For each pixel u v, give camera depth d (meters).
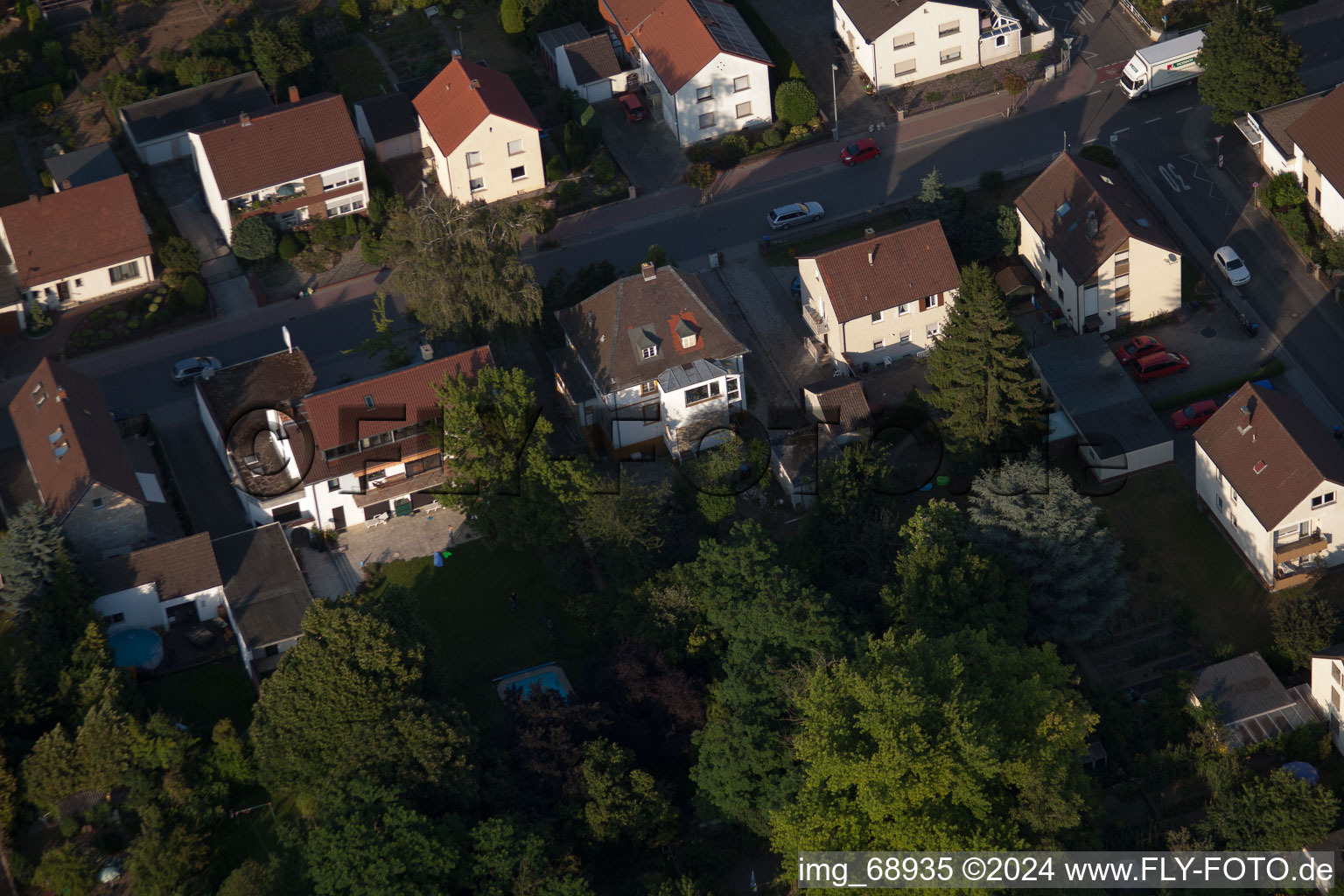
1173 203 113.62
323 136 117.62
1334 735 84.19
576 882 73.75
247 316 113.44
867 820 72.25
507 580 95.62
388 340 103.44
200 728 86.94
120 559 90.94
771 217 115.12
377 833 73.31
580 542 95.75
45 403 97.94
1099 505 97.12
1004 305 93.19
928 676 75.31
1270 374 101.50
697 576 87.50
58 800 80.94
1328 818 76.88
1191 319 106.06
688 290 100.50
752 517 97.12
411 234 100.38
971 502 92.44
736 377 99.44
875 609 87.44
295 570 92.81
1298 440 89.62
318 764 79.56
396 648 80.44
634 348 98.81
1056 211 105.75
